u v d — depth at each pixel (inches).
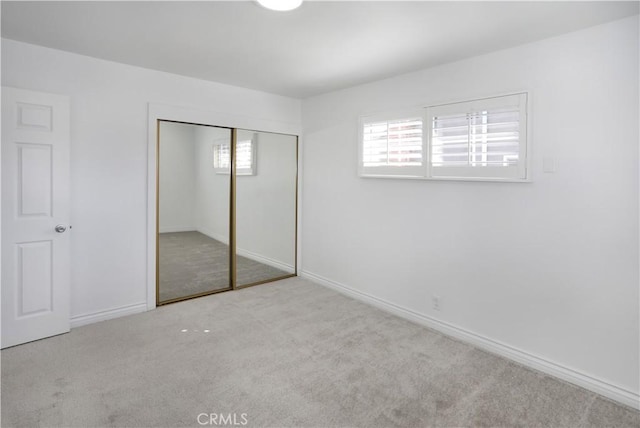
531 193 97.0
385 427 73.6
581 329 89.6
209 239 152.4
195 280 150.1
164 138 136.6
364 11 81.4
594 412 79.4
